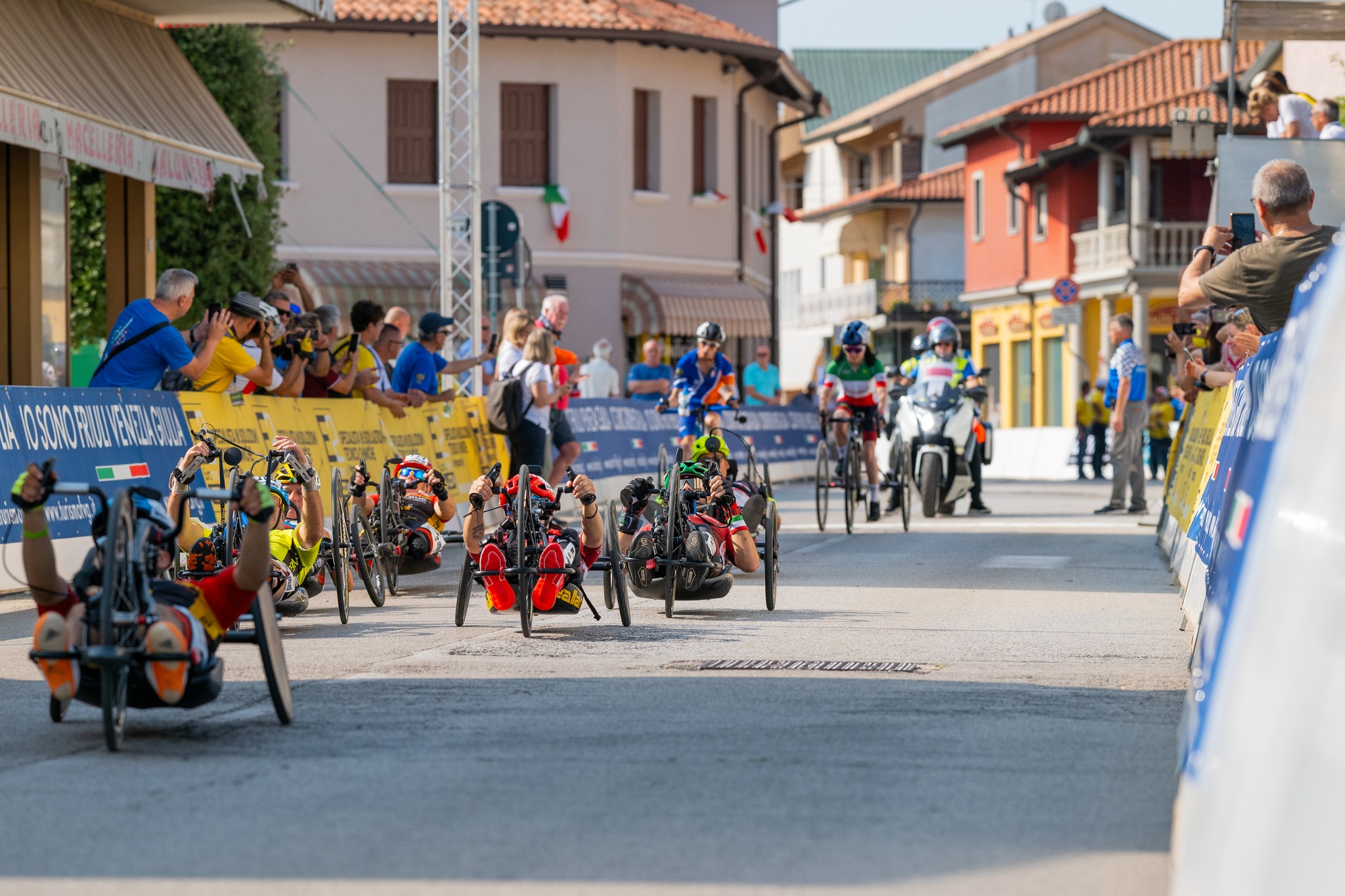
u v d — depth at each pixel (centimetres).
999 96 15925
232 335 3341
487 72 8594
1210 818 840
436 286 8450
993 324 13700
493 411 4253
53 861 1180
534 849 1202
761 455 7088
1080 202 12388
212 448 2331
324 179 8444
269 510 1675
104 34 4362
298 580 2511
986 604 2795
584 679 1997
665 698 1852
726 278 9331
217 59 5984
